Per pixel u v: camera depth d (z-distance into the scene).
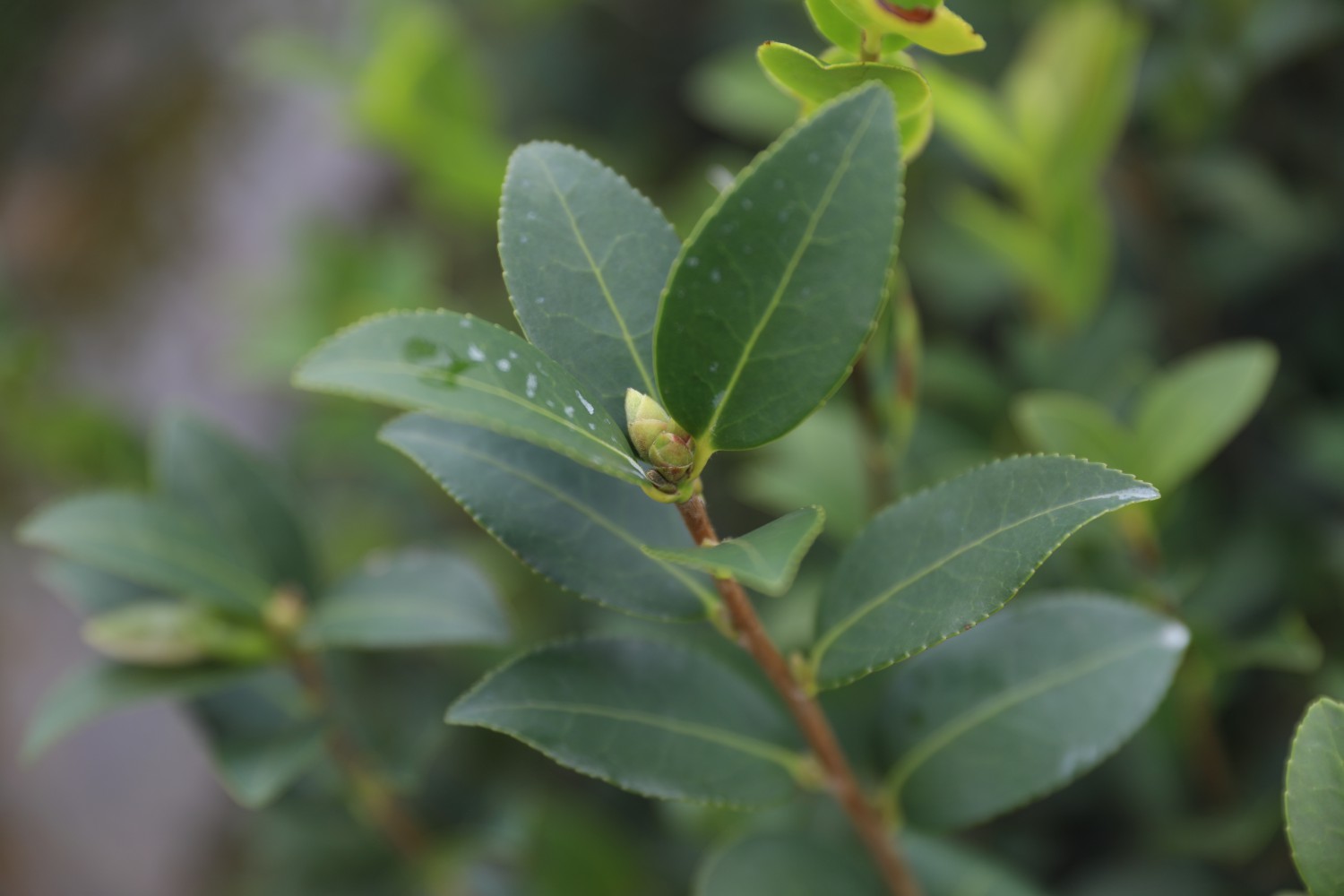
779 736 0.41
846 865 0.44
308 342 0.68
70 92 1.11
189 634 0.46
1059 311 0.54
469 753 0.63
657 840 0.61
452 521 0.73
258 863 0.65
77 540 0.46
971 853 0.46
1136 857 0.50
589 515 0.40
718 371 0.37
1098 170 0.53
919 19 0.37
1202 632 0.47
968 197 0.54
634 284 0.38
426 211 0.94
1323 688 0.50
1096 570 0.49
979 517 0.38
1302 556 0.52
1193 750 0.49
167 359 0.90
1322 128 0.57
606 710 0.40
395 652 0.63
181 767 0.75
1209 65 0.52
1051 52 0.50
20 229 1.02
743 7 0.77
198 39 1.11
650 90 0.85
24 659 0.81
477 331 0.36
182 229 0.98
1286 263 0.57
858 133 0.36
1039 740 0.42
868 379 0.45
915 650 0.38
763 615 0.56
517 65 0.88
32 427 0.68
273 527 0.48
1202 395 0.47
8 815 0.75
